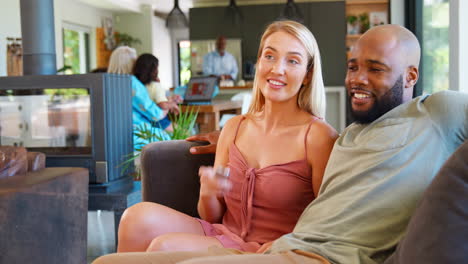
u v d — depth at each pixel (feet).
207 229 5.63
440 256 3.21
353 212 4.20
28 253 6.92
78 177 7.93
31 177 7.41
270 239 5.24
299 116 5.52
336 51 31.04
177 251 4.48
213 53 30.68
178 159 6.72
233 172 5.57
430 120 4.32
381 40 4.68
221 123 18.72
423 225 3.34
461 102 4.29
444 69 14.71
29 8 11.76
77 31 32.96
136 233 5.36
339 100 27.66
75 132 10.47
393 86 4.68
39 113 10.66
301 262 3.92
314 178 5.20
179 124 12.64
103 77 10.12
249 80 32.17
